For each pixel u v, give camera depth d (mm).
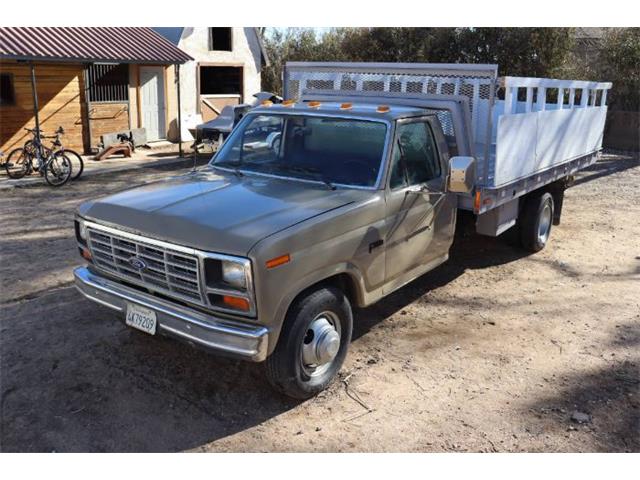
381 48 22891
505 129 5891
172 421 4008
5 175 12992
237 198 4328
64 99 15938
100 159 15656
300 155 5098
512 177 6289
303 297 4066
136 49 16047
